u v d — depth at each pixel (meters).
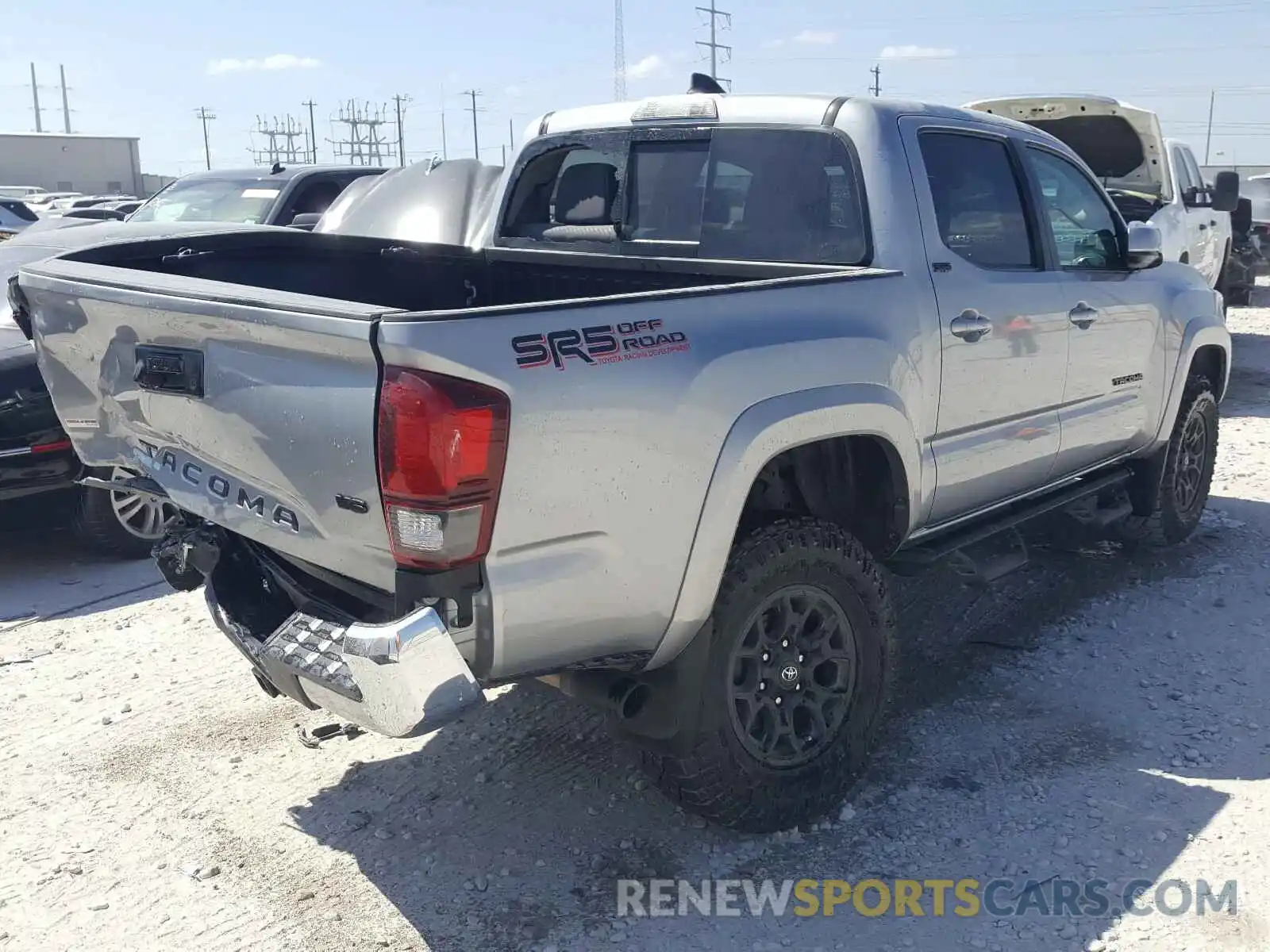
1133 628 5.16
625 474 2.98
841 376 3.55
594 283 4.78
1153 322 5.36
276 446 2.95
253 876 3.45
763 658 3.51
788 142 4.25
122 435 3.62
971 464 4.24
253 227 4.82
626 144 4.76
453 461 2.66
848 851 3.52
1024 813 3.68
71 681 4.86
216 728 4.39
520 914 3.25
